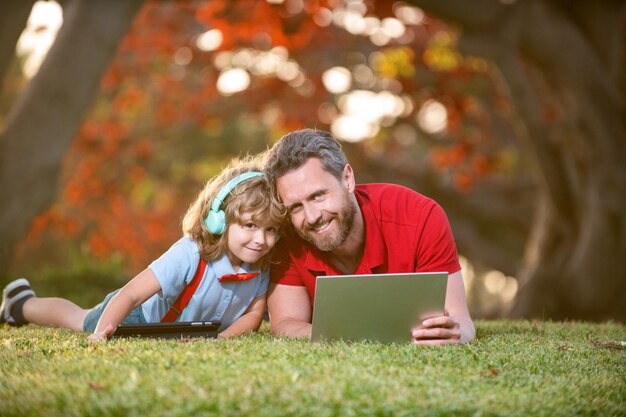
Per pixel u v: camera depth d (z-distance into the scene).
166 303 4.73
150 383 2.89
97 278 11.11
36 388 2.91
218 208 4.51
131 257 24.42
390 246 4.55
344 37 18.41
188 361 3.28
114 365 3.21
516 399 2.93
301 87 19.66
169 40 18.66
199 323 4.40
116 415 2.61
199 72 20.20
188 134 25.44
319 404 2.71
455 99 18.30
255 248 4.53
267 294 4.89
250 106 20.16
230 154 26.94
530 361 3.64
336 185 4.30
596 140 13.91
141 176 23.25
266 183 4.48
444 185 22.33
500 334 5.05
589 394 3.11
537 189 22.08
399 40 17.89
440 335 4.06
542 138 14.38
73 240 25.16
